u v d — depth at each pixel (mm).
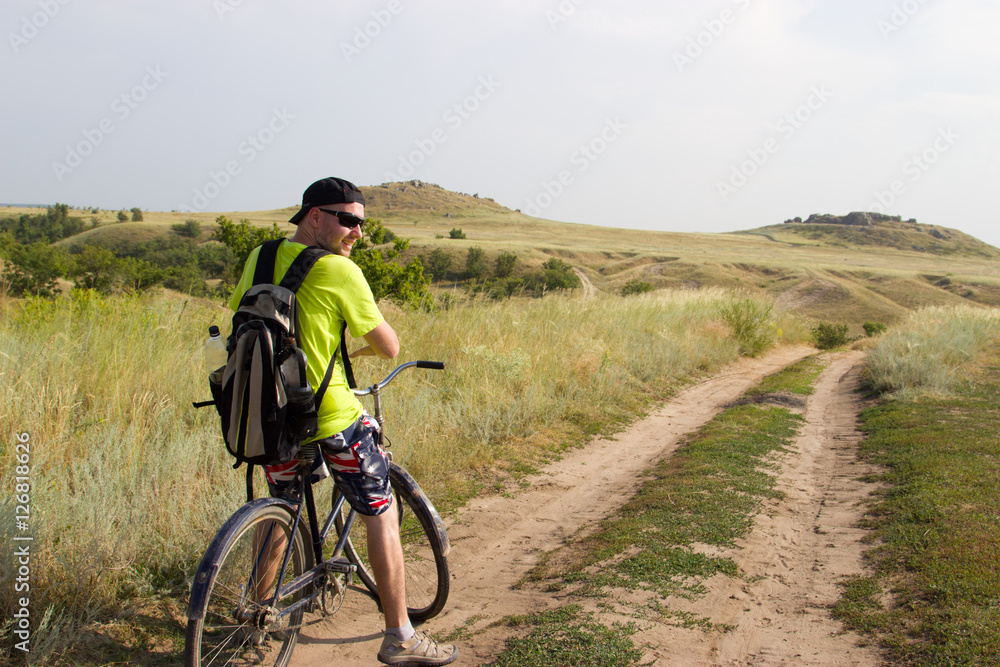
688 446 6770
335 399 2324
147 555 3209
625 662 2602
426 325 8594
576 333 10766
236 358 2135
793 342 22062
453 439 6016
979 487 4617
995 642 2543
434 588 3121
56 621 2518
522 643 2770
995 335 14953
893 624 2850
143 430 4492
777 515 4613
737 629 2953
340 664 2709
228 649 2459
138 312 6410
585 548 4070
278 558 2434
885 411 8109
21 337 5387
